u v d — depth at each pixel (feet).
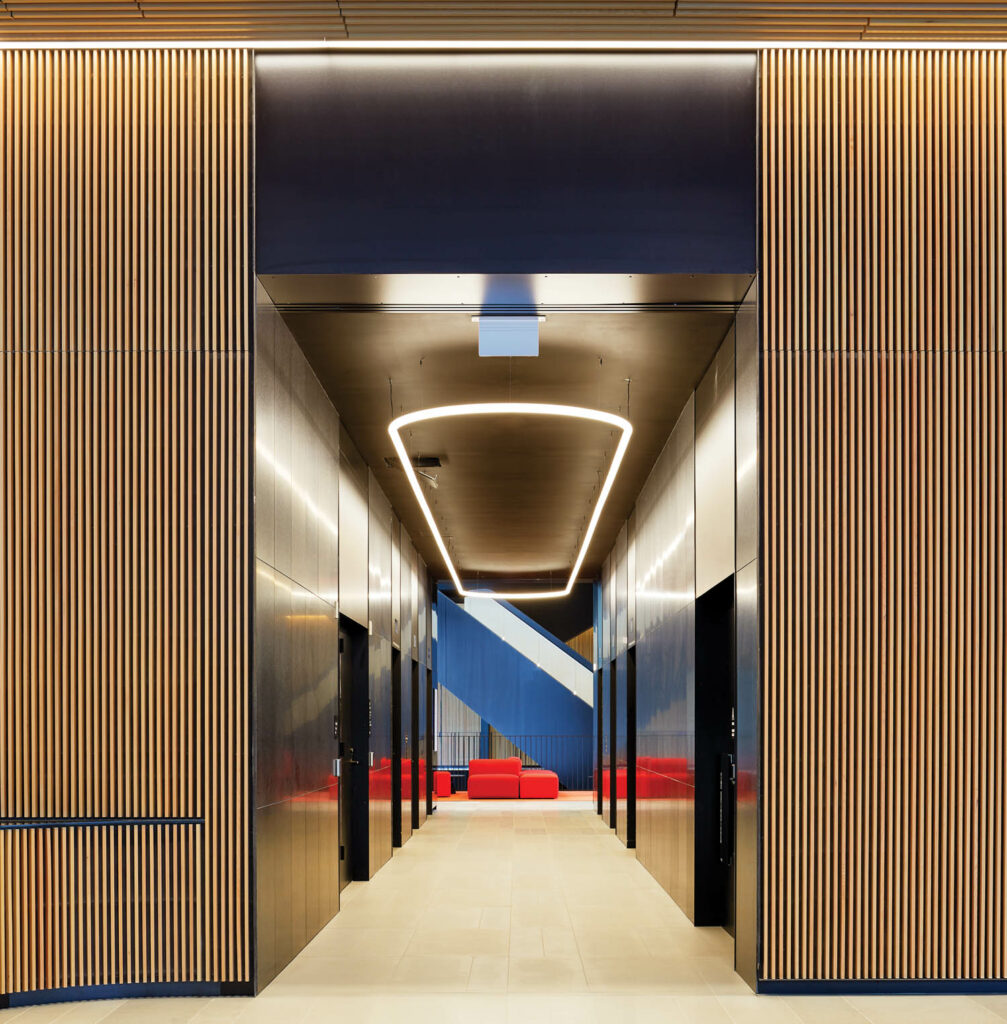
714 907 25.02
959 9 17.46
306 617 23.48
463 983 19.33
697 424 26.25
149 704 18.57
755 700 18.66
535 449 33.45
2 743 18.43
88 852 18.38
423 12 17.46
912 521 18.88
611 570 52.90
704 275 18.92
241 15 17.56
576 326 22.07
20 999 17.99
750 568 19.30
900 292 19.08
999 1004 17.71
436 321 21.76
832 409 18.95
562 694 76.59
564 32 18.22
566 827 49.24
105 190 19.10
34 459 18.83
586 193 18.95
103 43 18.78
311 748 23.67
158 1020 16.83
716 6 17.35
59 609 18.66
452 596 77.05
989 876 18.48
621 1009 17.57
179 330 19.02
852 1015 17.04
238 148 19.12
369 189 19.01
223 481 18.85
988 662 18.74
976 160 19.19
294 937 21.45
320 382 26.07
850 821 18.51
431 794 57.06
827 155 19.10
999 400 19.04
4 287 19.01
